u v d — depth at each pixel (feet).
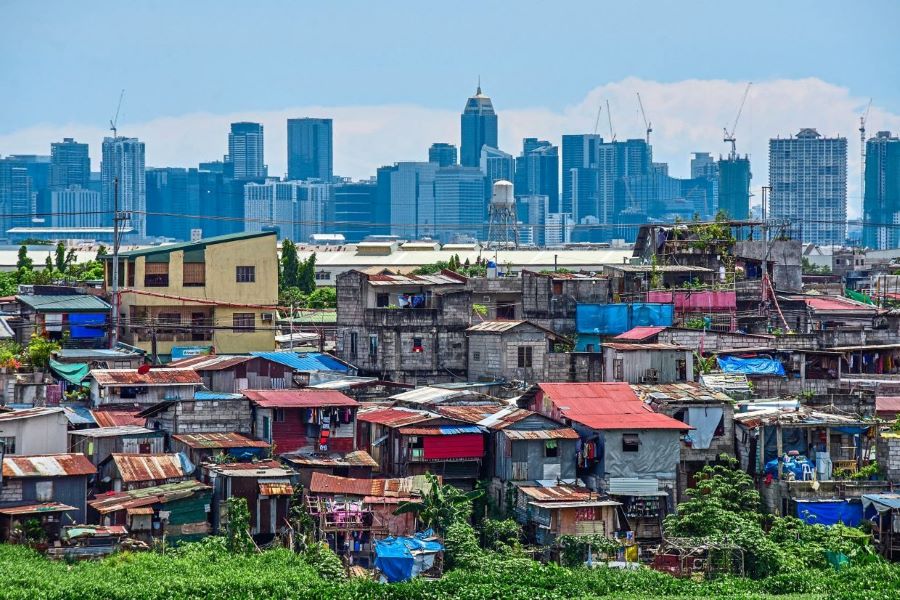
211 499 351.46
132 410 418.92
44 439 367.04
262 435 390.42
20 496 335.67
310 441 389.80
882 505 347.77
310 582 307.58
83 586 293.43
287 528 347.36
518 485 360.07
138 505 340.80
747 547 337.11
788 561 334.03
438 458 372.99
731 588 321.73
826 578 324.39
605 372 438.81
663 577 324.19
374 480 361.10
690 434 375.45
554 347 474.49
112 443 380.78
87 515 345.31
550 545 341.82
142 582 301.43
